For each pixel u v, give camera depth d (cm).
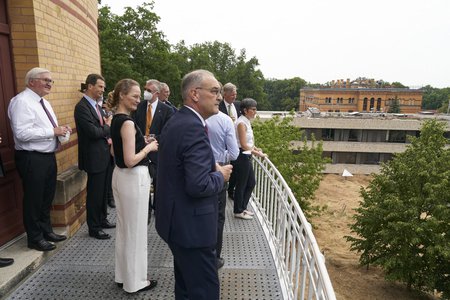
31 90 314
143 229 286
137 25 3538
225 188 328
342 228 2770
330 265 2064
